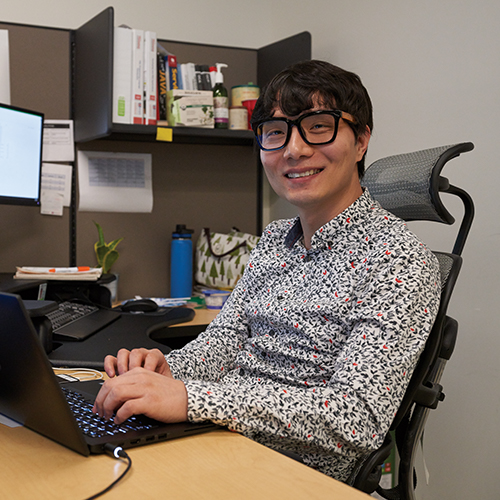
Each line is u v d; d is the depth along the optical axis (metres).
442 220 1.09
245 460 0.70
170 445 0.75
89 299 1.90
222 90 2.17
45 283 1.66
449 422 1.76
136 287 2.32
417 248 0.96
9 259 2.10
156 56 2.07
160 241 2.36
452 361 1.75
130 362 1.00
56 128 2.15
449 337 1.03
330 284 1.04
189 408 0.79
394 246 0.96
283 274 1.17
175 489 0.62
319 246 1.07
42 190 2.13
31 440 0.77
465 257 1.71
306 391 0.85
